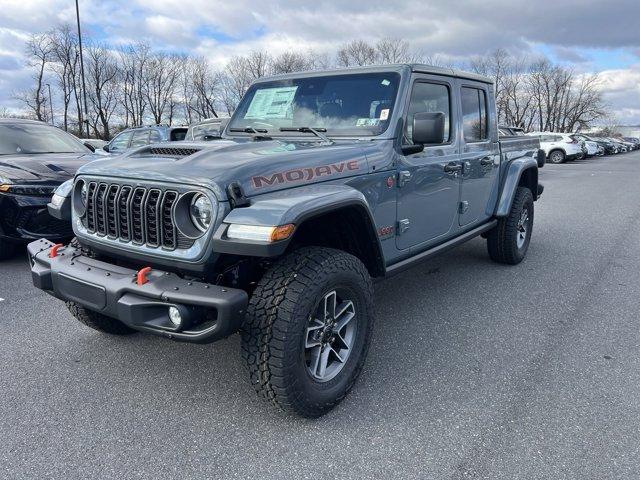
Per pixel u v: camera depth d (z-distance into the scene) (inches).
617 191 533.6
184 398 120.1
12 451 100.6
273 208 97.0
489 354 141.5
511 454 98.5
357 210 116.2
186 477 93.6
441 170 157.8
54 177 224.7
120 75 1716.3
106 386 125.3
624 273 216.4
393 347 146.3
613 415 111.0
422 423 109.3
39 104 1605.6
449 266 225.9
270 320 99.9
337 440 104.0
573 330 157.2
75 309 138.7
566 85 2586.1
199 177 100.0
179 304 95.9
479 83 184.1
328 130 144.6
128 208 108.7
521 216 225.6
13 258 239.9
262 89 165.2
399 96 140.0
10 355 141.2
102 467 96.2
